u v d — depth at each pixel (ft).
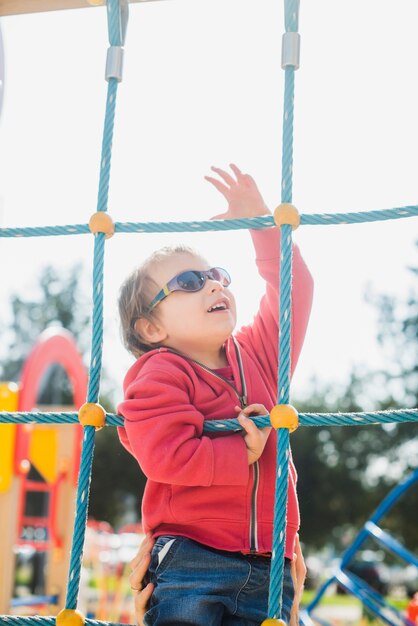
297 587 6.82
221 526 6.39
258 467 6.59
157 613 6.20
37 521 26.45
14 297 94.17
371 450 66.18
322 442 67.05
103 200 7.09
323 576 63.26
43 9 7.89
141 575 6.47
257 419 6.33
